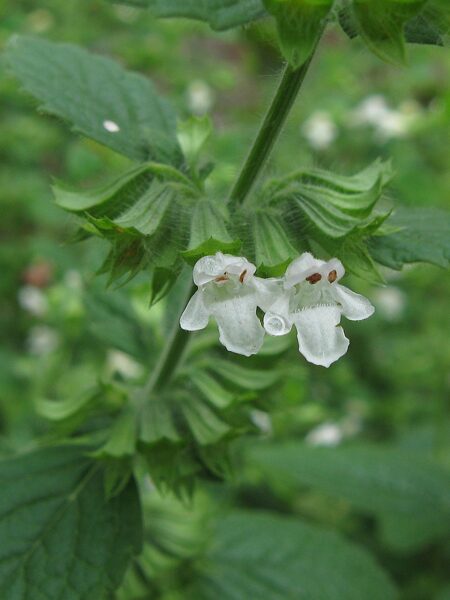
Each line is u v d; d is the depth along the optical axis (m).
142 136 0.07
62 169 0.21
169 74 0.24
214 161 0.07
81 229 0.07
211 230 0.06
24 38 0.08
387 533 0.13
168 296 0.09
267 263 0.06
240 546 0.10
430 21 0.06
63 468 0.08
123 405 0.08
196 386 0.08
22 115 0.21
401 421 0.17
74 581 0.07
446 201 0.20
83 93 0.08
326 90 0.25
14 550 0.07
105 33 0.25
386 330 0.19
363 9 0.05
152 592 0.10
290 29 0.05
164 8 0.06
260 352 0.08
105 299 0.09
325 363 0.06
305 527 0.11
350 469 0.12
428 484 0.12
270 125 0.06
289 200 0.06
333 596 0.10
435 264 0.06
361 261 0.06
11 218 0.20
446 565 0.14
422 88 0.25
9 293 0.19
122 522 0.08
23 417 0.14
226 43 0.29
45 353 0.16
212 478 0.08
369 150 0.22
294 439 0.14
